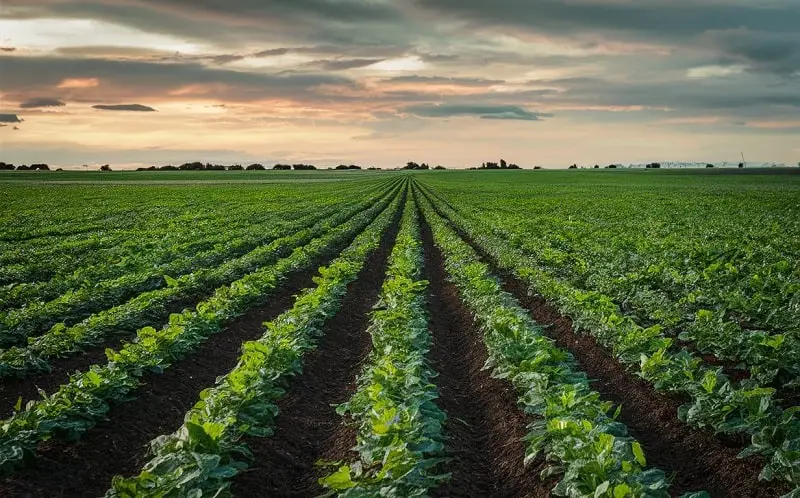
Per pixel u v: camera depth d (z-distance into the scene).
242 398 8.72
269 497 7.47
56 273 21.00
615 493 5.58
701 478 7.50
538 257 22.72
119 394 9.48
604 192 80.25
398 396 8.87
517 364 10.31
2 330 13.36
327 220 40.72
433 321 15.95
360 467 6.94
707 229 31.30
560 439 7.28
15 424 7.80
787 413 7.19
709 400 8.06
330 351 13.38
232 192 81.88
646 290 15.50
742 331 11.15
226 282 19.72
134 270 21.23
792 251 22.31
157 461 6.83
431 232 37.72
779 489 6.68
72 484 7.59
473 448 8.92
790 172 151.25
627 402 9.91
